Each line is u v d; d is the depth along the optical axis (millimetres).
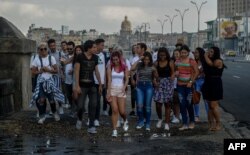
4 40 16016
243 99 21219
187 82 12383
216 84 12180
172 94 12578
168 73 12586
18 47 16000
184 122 12562
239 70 51344
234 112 16562
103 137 11484
